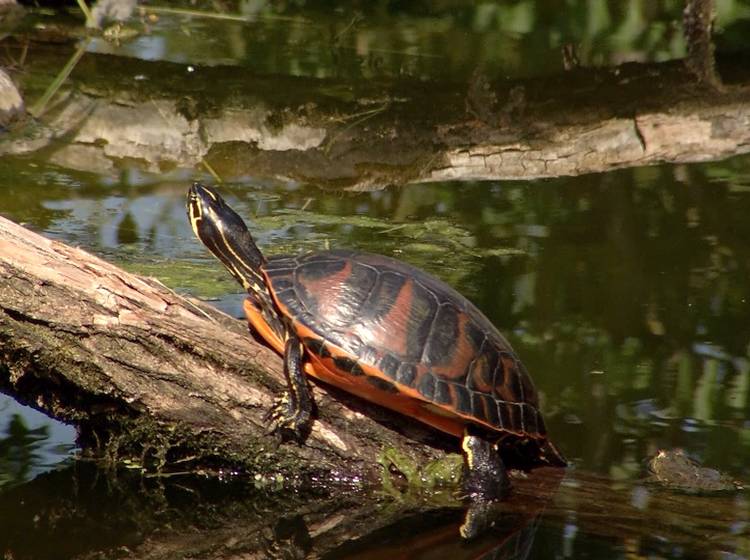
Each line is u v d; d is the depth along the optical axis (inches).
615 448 319.9
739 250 458.0
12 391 298.7
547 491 294.7
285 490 296.7
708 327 397.7
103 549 269.6
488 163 556.4
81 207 478.9
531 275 435.5
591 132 578.6
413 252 451.8
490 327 298.4
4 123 563.8
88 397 293.0
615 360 372.2
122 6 747.4
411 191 523.5
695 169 546.9
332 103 615.5
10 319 274.5
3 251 273.0
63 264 277.9
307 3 790.5
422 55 693.3
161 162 544.1
